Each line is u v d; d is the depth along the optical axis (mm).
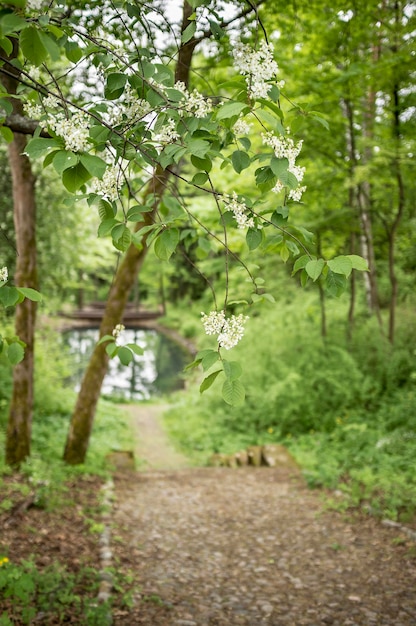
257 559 4559
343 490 6066
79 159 1504
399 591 3820
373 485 5898
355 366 9156
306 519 5438
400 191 8586
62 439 8172
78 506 5438
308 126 7551
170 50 3088
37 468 6262
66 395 10703
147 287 36875
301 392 9273
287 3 5359
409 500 5402
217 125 1766
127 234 1791
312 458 7621
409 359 9109
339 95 7621
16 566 3568
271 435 9586
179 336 25781
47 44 1424
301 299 11930
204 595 3869
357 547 4637
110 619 3252
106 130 1809
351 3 6129
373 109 8508
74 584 3621
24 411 6457
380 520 5137
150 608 3576
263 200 2004
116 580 3852
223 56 4641
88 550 4352
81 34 1815
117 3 2076
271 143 1684
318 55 7637
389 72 7168
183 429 10875
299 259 1679
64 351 11594
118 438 10336
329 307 11539
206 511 5848
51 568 3783
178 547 4781
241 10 3105
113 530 4961
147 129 1899
